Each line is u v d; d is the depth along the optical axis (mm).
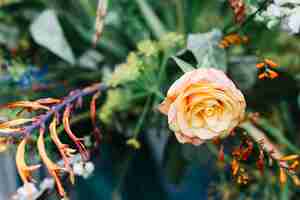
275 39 859
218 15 876
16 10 854
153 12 864
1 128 509
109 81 635
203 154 821
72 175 507
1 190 999
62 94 816
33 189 502
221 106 519
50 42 778
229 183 839
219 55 620
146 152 893
